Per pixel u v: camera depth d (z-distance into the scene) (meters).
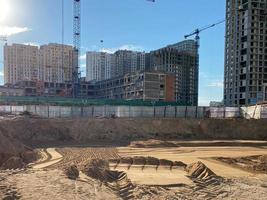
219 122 52.09
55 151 34.00
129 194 16.67
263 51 131.75
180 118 53.62
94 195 14.83
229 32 140.88
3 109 56.66
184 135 49.03
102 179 19.12
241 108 62.12
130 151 35.50
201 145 42.22
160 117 57.47
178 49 160.12
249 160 31.36
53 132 42.88
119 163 26.66
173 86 126.12
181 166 25.89
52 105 62.75
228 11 142.12
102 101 77.00
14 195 13.57
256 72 130.38
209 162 29.78
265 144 44.19
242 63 133.38
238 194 17.50
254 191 18.08
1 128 33.78
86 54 184.38
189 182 19.81
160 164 26.47
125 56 173.88
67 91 141.38
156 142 40.78
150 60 168.25
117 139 45.00
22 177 16.73
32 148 35.84
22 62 156.25
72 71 146.38
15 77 156.38
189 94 149.12
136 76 126.00
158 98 122.38
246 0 132.50
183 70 148.38
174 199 16.38
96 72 182.00
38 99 75.12
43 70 158.62
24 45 156.25
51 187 15.09
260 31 131.62
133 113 59.41
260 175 23.19
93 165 21.30
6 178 16.34
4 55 156.38
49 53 159.00
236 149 39.62
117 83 139.12
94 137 44.38
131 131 46.91
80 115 57.88
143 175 21.59
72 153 32.78
